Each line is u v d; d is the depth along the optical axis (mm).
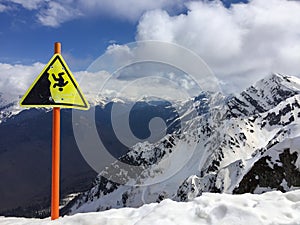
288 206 2062
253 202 2191
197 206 2113
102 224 2195
